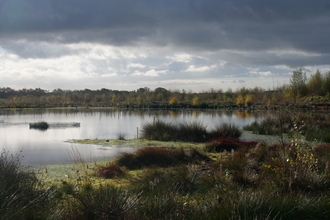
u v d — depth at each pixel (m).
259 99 61.81
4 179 5.16
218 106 60.38
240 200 4.53
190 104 63.12
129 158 10.46
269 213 4.15
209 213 4.35
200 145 15.52
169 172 7.23
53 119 35.44
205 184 6.65
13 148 15.03
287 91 44.16
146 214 4.35
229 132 18.41
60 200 5.51
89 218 4.20
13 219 4.02
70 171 9.48
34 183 5.79
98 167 9.33
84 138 19.22
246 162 8.32
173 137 18.05
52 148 15.01
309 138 13.86
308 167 6.29
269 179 6.26
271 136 18.88
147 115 41.09
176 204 4.63
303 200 4.81
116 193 4.71
